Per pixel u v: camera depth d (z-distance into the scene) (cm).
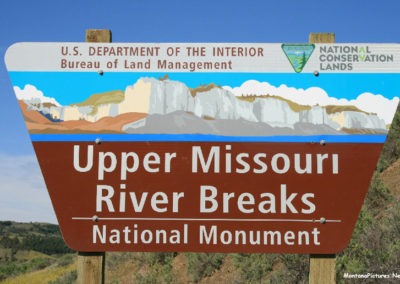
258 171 395
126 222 396
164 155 399
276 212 392
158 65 407
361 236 1080
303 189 393
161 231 394
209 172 397
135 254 2212
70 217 398
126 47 409
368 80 399
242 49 404
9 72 408
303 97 399
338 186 393
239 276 1496
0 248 6519
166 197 396
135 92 405
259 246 389
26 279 3409
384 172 1573
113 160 401
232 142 398
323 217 391
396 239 1036
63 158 402
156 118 402
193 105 402
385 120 396
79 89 407
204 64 405
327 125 396
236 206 393
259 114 399
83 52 410
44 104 406
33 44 411
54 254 6606
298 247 389
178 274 1867
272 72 402
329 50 402
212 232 392
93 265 398
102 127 404
